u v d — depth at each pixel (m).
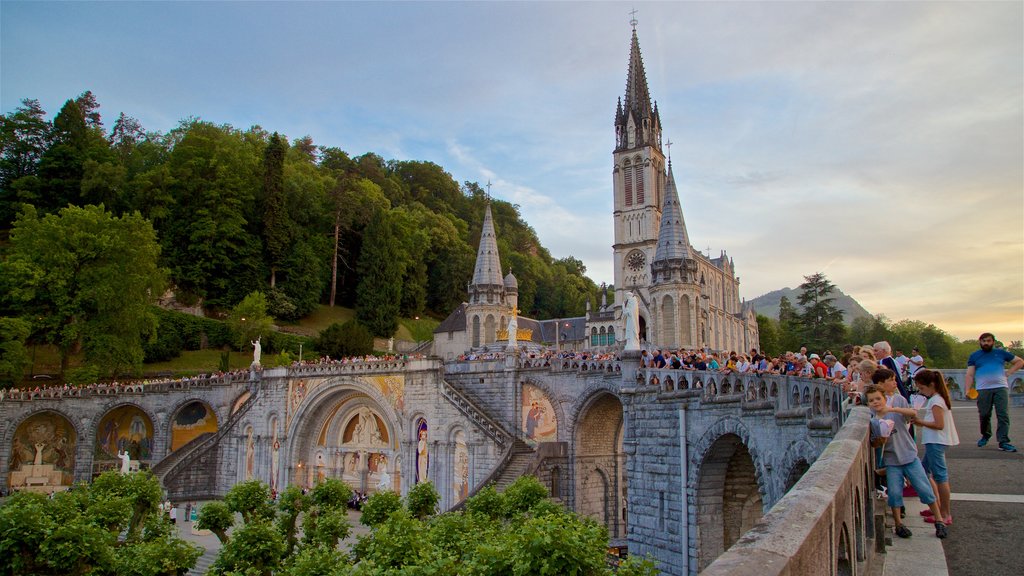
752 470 33.47
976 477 14.39
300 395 61.12
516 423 49.94
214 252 91.00
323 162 145.25
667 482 33.88
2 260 74.81
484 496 31.06
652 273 79.75
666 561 33.53
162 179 91.25
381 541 21.73
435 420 52.59
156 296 76.25
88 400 67.19
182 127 116.38
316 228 111.50
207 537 47.78
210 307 90.50
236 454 64.81
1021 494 12.66
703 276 102.56
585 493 46.62
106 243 69.38
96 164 89.00
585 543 18.70
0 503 59.56
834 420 22.50
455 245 129.75
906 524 11.00
